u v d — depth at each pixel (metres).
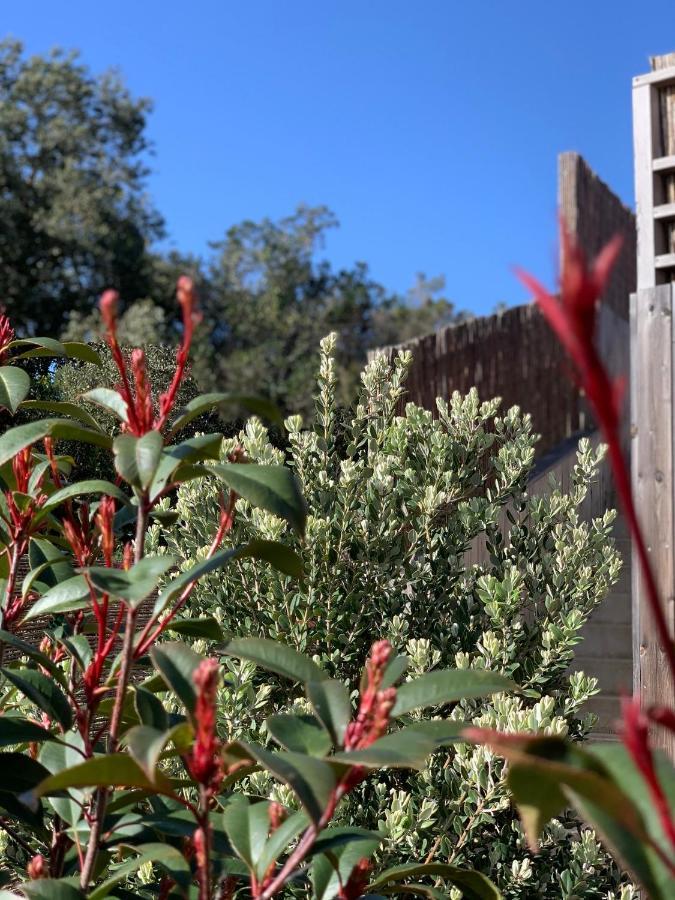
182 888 1.51
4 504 2.00
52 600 1.68
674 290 4.23
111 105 29.34
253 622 3.47
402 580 3.53
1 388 1.78
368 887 1.55
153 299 29.59
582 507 6.70
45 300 27.50
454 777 2.89
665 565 4.10
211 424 5.40
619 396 0.55
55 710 1.66
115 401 1.67
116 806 1.66
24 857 2.54
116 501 2.10
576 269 0.53
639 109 4.86
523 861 2.86
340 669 3.45
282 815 1.50
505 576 3.30
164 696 2.99
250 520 3.45
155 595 3.48
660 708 0.64
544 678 3.21
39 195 27.66
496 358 9.23
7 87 28.73
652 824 0.79
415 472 3.67
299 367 32.78
